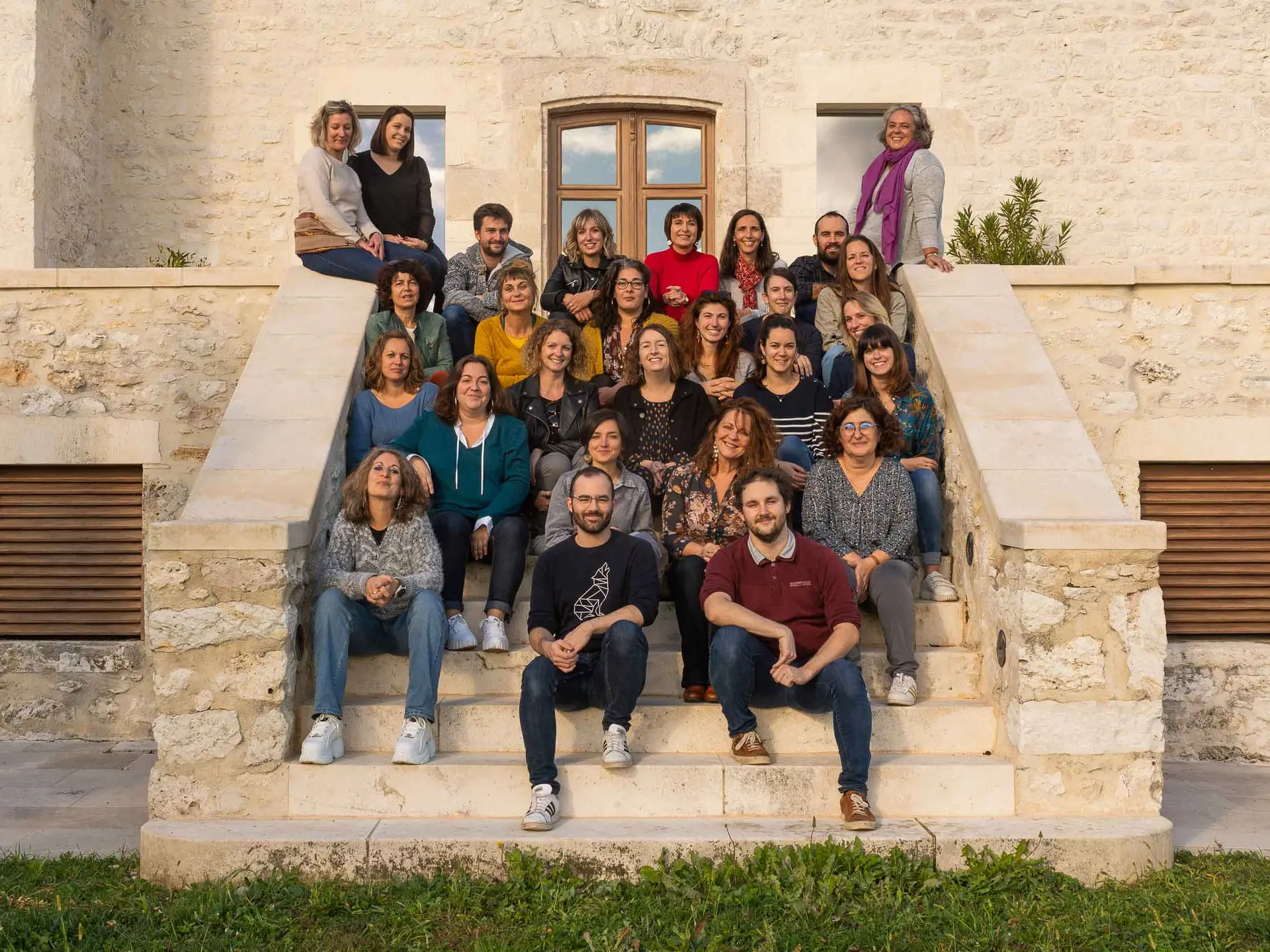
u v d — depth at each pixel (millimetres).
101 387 6184
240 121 8508
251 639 4121
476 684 4609
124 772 5500
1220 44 8570
